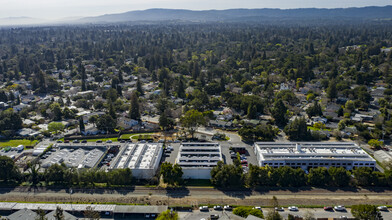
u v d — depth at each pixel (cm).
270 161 14100
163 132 19325
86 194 12425
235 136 18425
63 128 19750
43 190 12762
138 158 14325
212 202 11775
